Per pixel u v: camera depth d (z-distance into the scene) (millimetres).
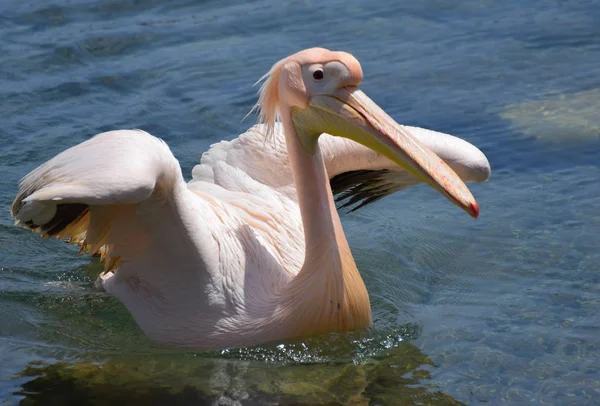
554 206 13289
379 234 13078
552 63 17641
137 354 10086
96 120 15727
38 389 9352
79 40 18406
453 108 16156
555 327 10453
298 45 18266
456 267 12086
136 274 10297
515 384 9383
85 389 9375
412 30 19000
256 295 10141
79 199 8758
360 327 10188
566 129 15383
